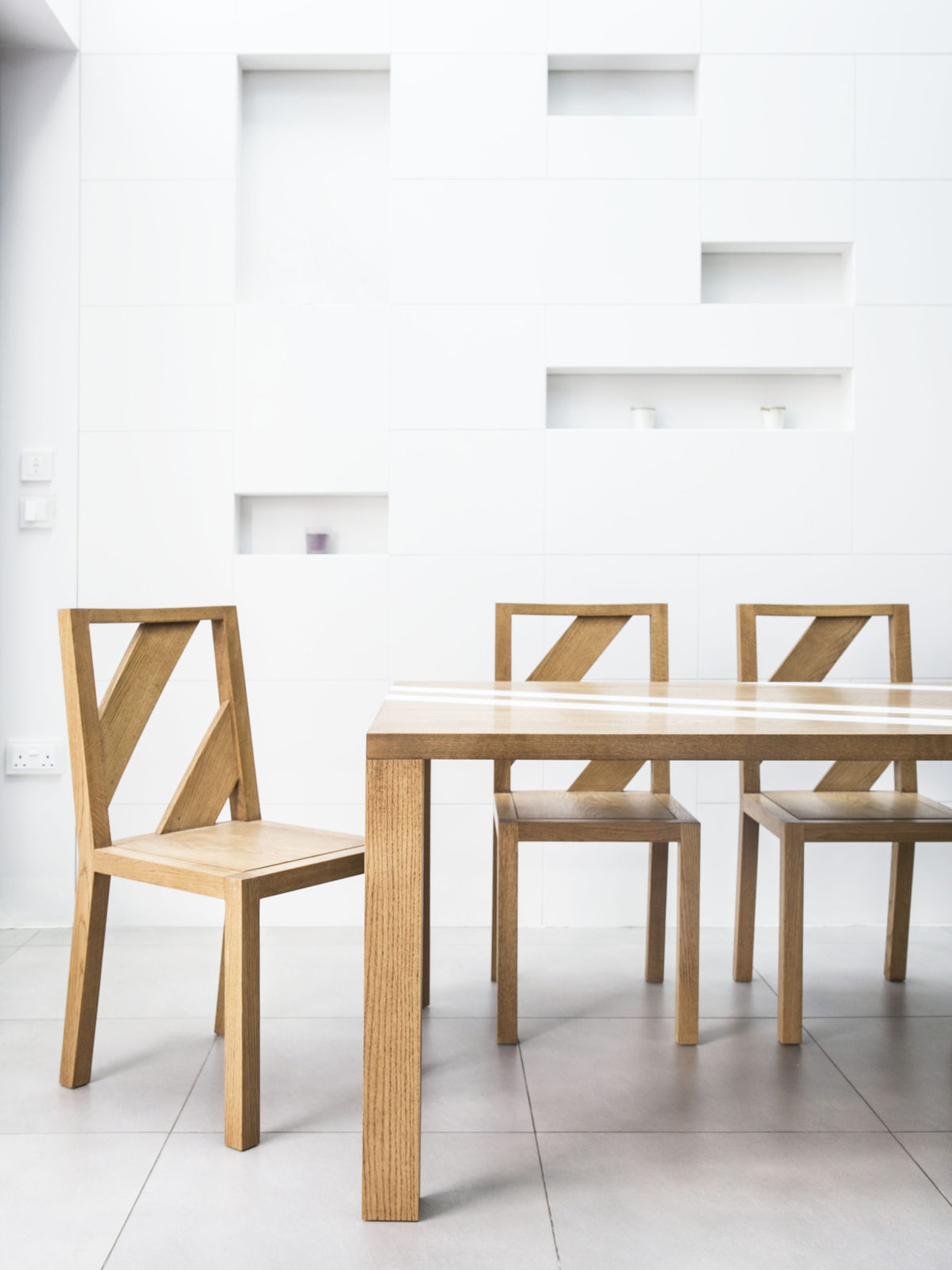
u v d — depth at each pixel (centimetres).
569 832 186
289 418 268
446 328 268
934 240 269
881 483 270
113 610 172
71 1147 149
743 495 270
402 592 269
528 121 268
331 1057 181
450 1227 129
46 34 258
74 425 266
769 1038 191
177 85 268
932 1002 211
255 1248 125
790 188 268
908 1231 128
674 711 152
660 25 268
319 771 268
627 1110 161
